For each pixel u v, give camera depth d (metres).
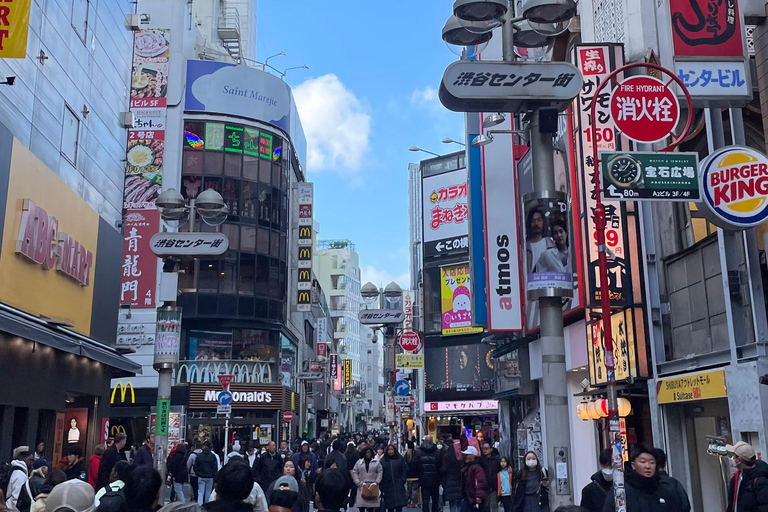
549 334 12.30
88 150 25.05
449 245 54.31
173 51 45.22
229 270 46.06
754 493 7.80
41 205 19.98
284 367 49.94
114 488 6.30
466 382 52.16
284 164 50.62
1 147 17.31
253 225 47.34
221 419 44.19
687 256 16.14
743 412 12.92
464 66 12.19
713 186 12.45
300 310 53.75
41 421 20.66
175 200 19.31
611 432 9.01
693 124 16.27
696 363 15.17
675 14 13.98
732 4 13.99
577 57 18.94
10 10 15.96
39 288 19.84
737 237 14.01
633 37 18.91
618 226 17.58
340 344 118.06
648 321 16.92
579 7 23.27
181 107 45.34
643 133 12.40
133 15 30.48
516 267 24.62
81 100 24.28
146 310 41.22
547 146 12.80
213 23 56.88
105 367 25.77
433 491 16.97
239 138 47.59
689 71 13.76
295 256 57.78
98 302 25.12
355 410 127.12
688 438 16.06
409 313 57.28
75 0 23.73
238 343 46.19
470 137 27.16
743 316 13.71
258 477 17.48
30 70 19.81
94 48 25.83
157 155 42.88
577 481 22.14
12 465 10.36
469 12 12.22
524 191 24.41
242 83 48.12
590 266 17.67
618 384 17.61
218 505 5.13
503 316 24.42
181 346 44.50
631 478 6.21
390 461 16.69
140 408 41.19
